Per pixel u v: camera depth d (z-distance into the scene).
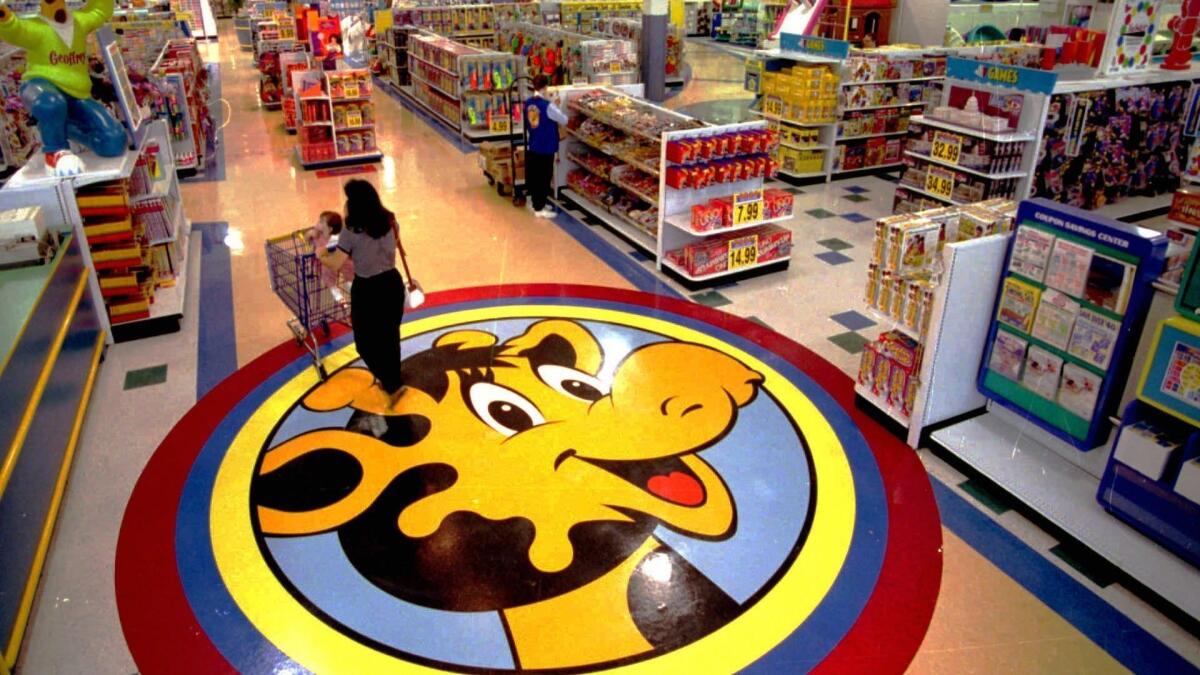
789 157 9.30
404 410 4.60
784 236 6.55
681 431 4.41
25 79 5.19
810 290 6.30
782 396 4.78
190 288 6.33
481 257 6.95
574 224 7.84
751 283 6.43
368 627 3.12
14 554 3.09
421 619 3.16
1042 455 4.06
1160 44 9.39
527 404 4.66
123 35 12.48
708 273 6.26
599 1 16.31
